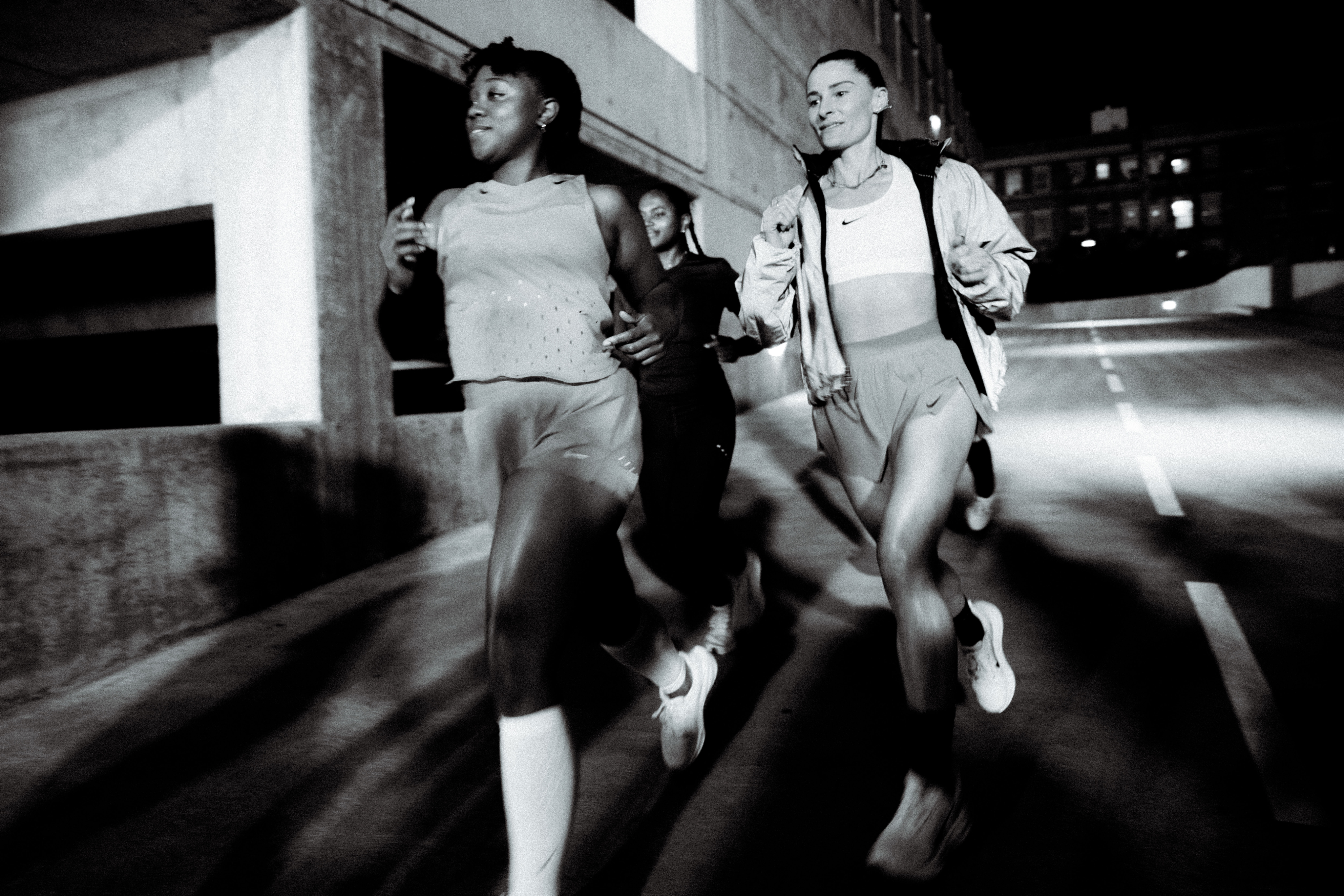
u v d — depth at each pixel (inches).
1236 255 1513.3
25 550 117.8
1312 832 76.5
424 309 174.7
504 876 74.1
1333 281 1039.6
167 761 99.0
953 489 77.7
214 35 188.5
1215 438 302.2
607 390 66.4
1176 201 1905.8
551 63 69.8
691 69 409.4
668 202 126.4
